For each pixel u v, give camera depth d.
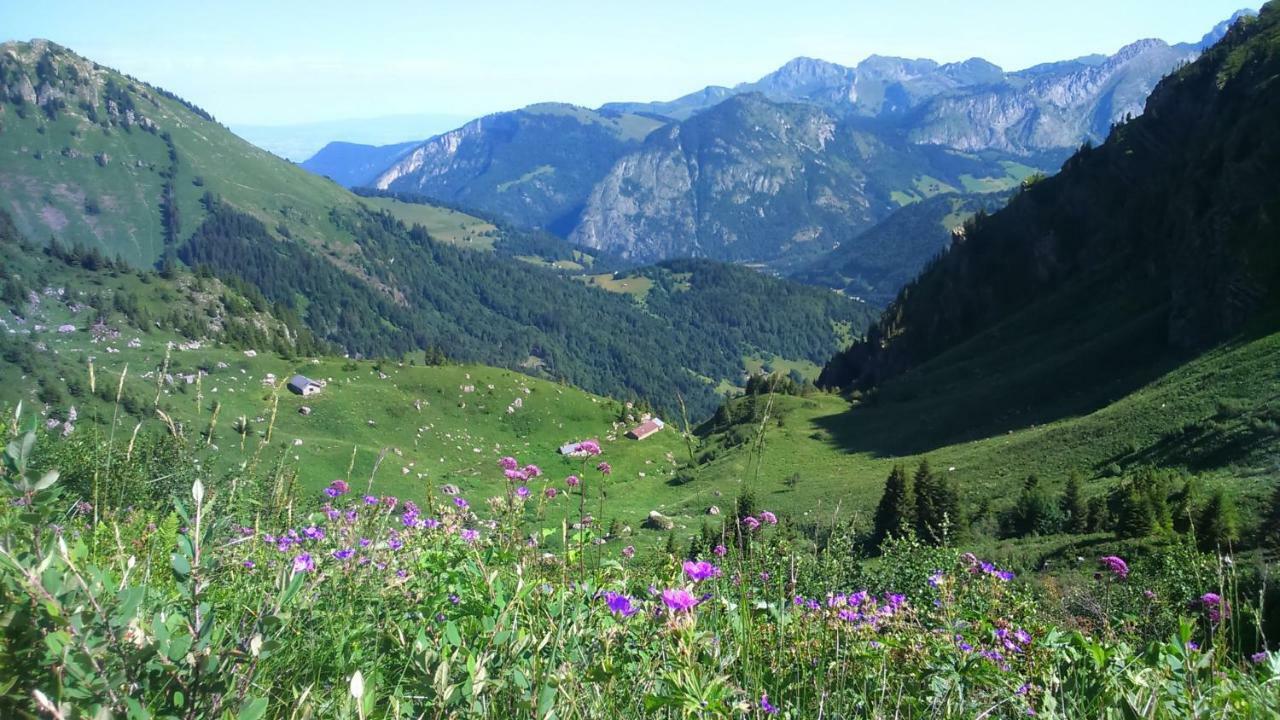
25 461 1.66
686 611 2.37
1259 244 76.00
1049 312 123.56
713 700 2.17
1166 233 107.31
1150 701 2.83
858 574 7.34
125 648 1.68
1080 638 3.66
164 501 4.11
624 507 66.12
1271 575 5.46
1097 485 57.56
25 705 1.50
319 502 4.08
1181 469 53.38
